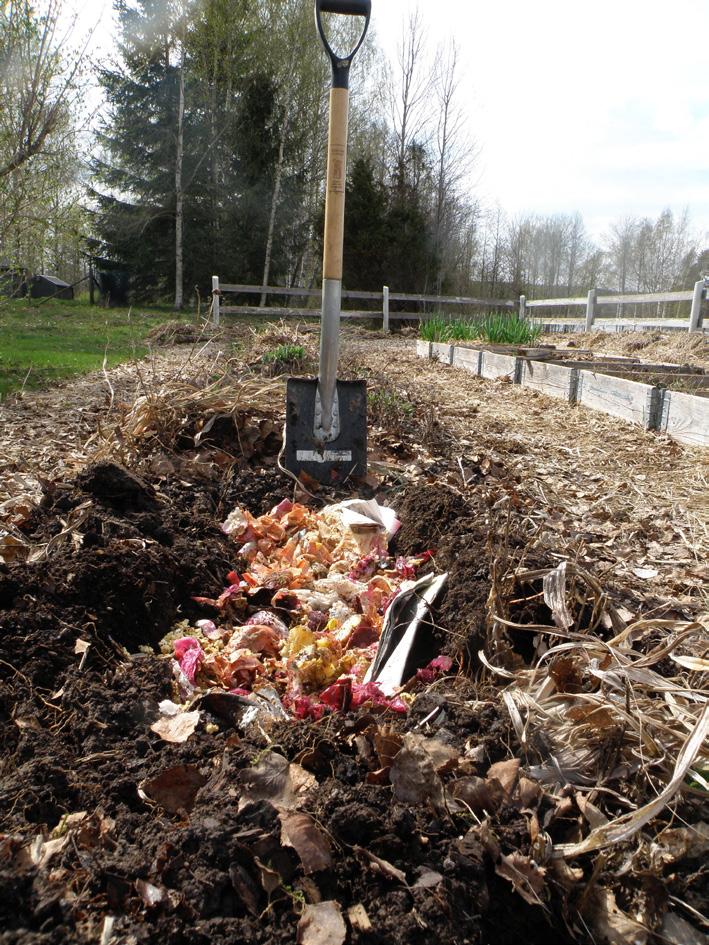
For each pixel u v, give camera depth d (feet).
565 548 10.37
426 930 4.39
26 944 4.05
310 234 93.45
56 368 28.96
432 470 14.38
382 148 103.19
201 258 83.66
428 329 42.80
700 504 13.88
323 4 11.59
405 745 5.57
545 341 48.39
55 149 34.91
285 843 4.75
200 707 6.55
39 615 7.25
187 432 14.14
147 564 8.46
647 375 25.53
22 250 36.73
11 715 6.07
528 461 16.66
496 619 7.20
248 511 11.82
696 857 5.10
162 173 83.41
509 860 4.90
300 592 9.07
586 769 5.75
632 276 122.42
